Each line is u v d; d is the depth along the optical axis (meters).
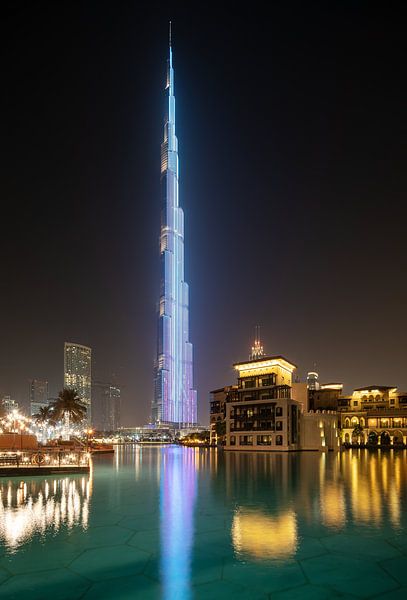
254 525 20.06
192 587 12.95
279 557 15.49
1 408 98.56
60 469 43.00
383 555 15.68
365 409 120.81
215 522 20.67
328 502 25.95
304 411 109.69
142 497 28.19
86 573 14.06
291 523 20.42
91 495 29.09
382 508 24.03
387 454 83.25
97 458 76.94
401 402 118.19
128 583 13.26
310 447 97.12
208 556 15.59
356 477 39.75
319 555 15.67
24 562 15.05
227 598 12.20
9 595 12.44
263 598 12.22
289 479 38.28
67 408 108.88
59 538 17.92
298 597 12.27
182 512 23.11
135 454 93.50
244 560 15.22
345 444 112.00
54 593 12.56
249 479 38.44
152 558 15.41
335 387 132.62
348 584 13.12
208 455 83.88
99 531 19.00
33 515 22.44
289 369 110.94
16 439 57.31
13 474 41.06
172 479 38.75
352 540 17.52
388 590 12.74
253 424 98.00
